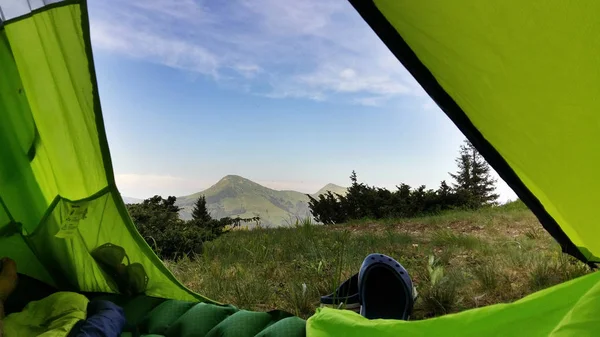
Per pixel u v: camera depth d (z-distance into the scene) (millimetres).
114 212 1822
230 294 2752
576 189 1049
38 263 1990
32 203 1841
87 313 1652
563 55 854
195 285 3084
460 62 1028
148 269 1933
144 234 4320
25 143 1719
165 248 4262
